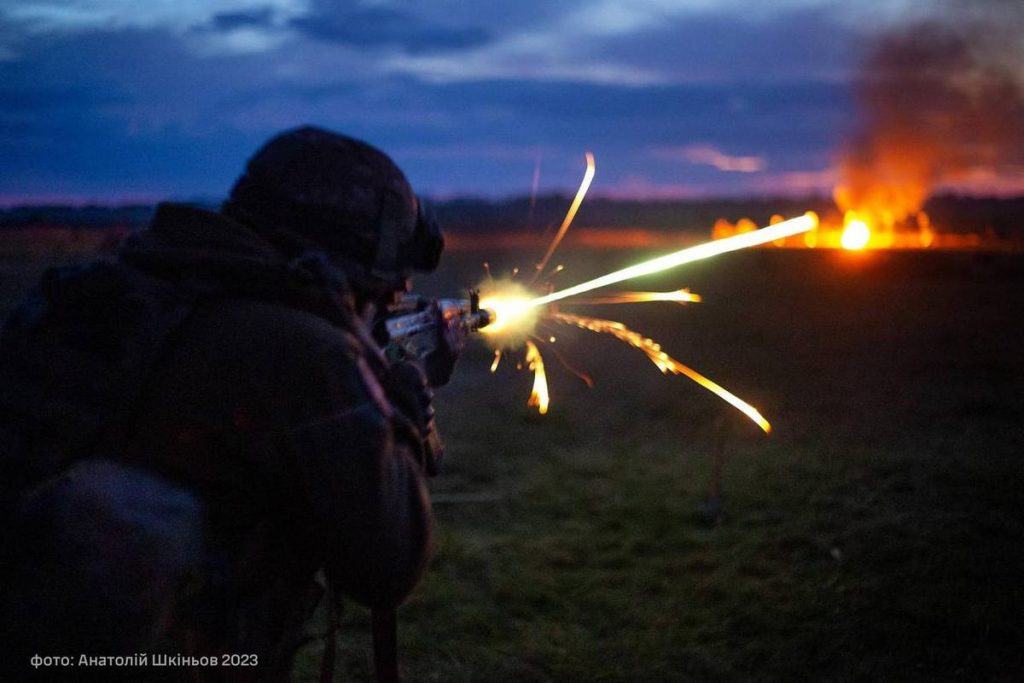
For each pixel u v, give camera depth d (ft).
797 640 11.94
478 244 129.59
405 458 4.60
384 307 5.66
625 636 12.21
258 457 4.26
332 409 4.31
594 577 13.93
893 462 19.71
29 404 4.18
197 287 4.41
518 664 11.48
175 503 4.07
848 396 27.12
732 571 14.10
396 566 4.48
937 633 12.07
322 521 4.33
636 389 28.02
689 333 40.40
